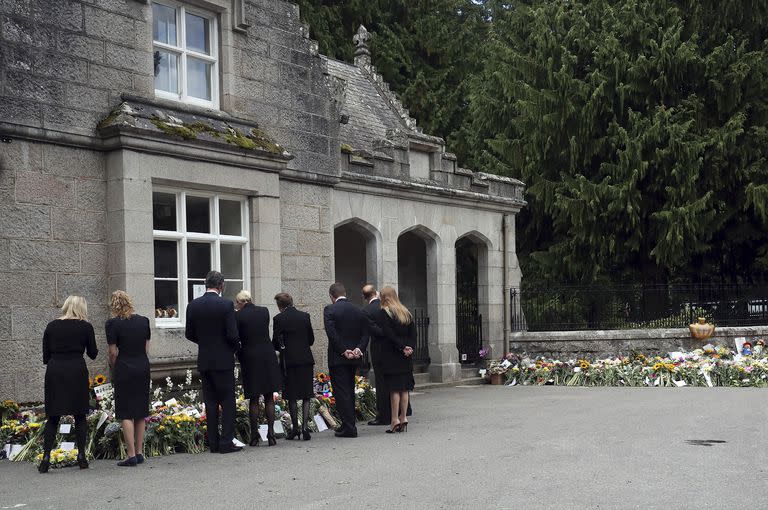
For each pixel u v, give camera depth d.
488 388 18.06
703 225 22.61
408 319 11.52
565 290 21.14
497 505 7.00
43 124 10.70
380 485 7.88
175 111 12.34
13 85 10.41
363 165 16.41
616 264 24.92
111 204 11.42
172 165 11.97
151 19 12.14
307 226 14.70
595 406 13.92
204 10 13.13
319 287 14.85
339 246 19.64
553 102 24.14
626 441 10.14
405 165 17.56
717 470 8.33
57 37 10.91
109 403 10.16
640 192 23.00
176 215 12.37
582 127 23.86
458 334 20.61
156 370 11.77
